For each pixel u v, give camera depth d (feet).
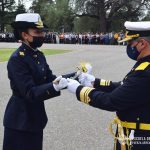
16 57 14.38
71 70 57.72
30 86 13.99
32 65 14.51
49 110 30.45
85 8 218.18
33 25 14.47
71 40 173.17
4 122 14.92
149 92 11.76
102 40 169.89
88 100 12.16
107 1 215.92
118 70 58.85
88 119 27.96
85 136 24.04
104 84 13.78
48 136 23.88
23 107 14.62
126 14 217.15
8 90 38.81
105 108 12.02
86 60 77.36
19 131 14.67
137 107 12.03
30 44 14.73
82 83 13.80
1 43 157.99
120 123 12.36
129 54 12.33
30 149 14.89
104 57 87.66
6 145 14.92
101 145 22.53
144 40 12.00
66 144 22.59
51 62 70.69
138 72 11.78
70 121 27.32
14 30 14.82
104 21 216.54
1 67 60.29
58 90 13.39
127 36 12.23
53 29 225.35
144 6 215.92
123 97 11.78
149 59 11.98
